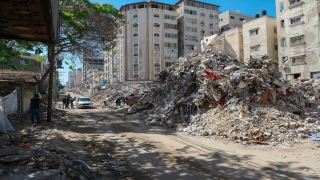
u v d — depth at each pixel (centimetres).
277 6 3312
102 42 1930
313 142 909
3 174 490
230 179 561
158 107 1809
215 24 5803
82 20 1767
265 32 3400
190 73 1605
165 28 5303
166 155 777
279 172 608
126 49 5259
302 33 2986
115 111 2391
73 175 522
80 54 1953
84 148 873
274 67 1556
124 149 859
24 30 522
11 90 1559
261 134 962
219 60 1630
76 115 2050
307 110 1379
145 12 5175
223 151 823
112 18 1892
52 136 997
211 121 1177
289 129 1013
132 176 584
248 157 748
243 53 3831
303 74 2972
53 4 430
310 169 630
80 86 10869
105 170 625
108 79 6594
